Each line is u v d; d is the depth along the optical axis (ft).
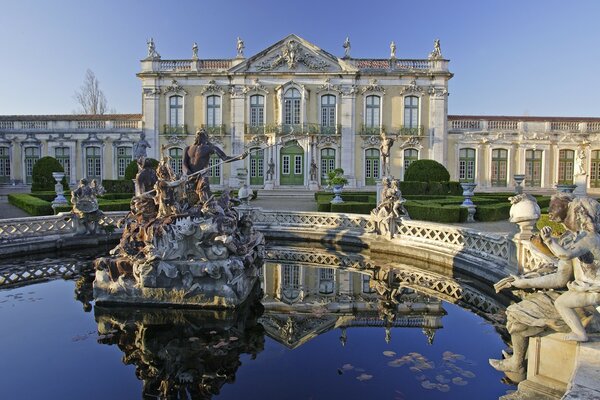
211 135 109.81
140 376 17.95
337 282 31.50
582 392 11.87
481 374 17.62
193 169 28.81
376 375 17.72
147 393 16.67
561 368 15.01
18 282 30.73
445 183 85.97
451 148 110.22
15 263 36.19
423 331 22.35
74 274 33.01
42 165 90.48
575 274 14.64
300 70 108.68
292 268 35.65
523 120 111.75
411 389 16.51
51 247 40.55
